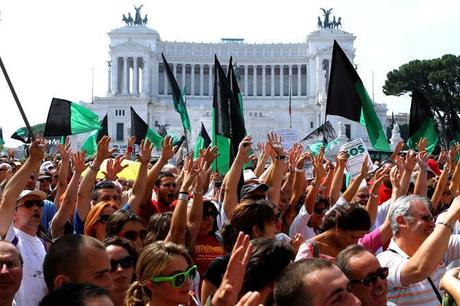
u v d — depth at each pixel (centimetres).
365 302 738
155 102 15388
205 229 1223
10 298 780
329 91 2119
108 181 1399
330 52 15538
